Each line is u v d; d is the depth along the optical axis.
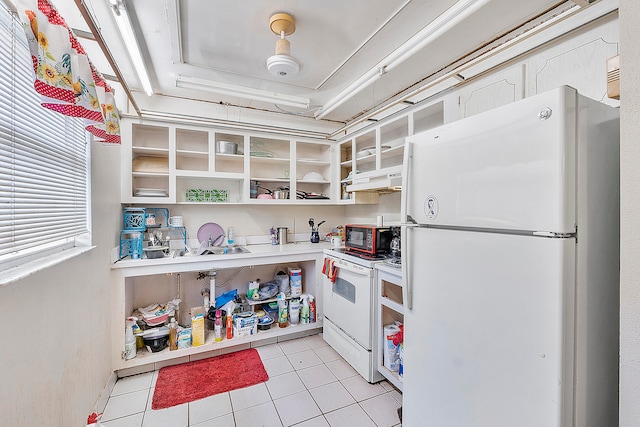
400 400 1.90
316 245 3.11
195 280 2.89
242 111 3.05
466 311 1.10
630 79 0.72
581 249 0.86
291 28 1.66
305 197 3.15
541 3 1.51
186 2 1.50
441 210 1.21
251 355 2.48
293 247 2.96
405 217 1.38
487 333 1.03
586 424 0.89
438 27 1.58
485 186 1.03
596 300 0.91
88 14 1.13
